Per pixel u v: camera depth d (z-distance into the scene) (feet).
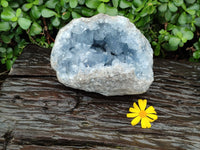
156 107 1.34
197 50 1.72
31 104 1.31
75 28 1.24
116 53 1.28
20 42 1.77
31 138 1.18
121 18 1.24
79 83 1.22
